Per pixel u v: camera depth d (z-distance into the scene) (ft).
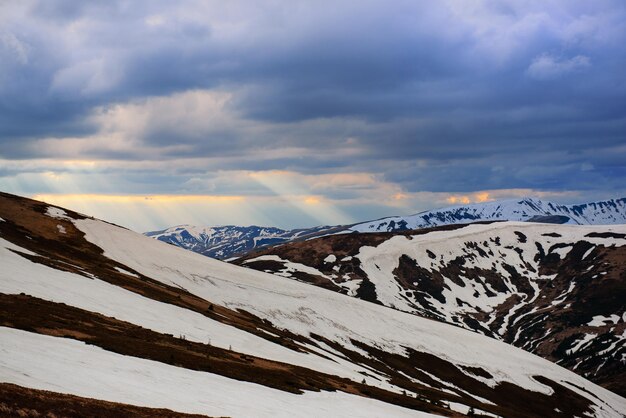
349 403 201.87
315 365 284.00
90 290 241.55
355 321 504.43
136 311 239.71
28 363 110.83
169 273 425.28
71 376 111.45
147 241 499.10
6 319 148.77
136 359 153.38
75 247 390.63
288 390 188.55
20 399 83.92
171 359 168.66
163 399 118.32
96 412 89.86
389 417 194.29
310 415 154.71
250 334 301.63
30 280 216.33
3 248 263.08
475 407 359.25
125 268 379.14
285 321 430.61
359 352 438.81
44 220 424.46
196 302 349.20
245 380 181.06
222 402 134.62
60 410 84.58
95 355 139.64
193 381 149.89
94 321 189.78
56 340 143.54
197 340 233.35
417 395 318.24
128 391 115.24
